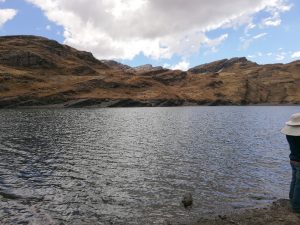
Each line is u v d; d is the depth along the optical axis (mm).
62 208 19422
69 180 25828
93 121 85438
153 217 18125
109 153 38250
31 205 19828
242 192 22828
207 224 16750
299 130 15117
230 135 56906
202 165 31703
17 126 68812
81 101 187750
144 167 30750
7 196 21406
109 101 198625
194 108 196125
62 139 49781
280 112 149875
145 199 21234
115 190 23203
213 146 43906
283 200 20000
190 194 20922
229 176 27328
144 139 50781
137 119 95312
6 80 192375
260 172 28750
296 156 15695
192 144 45750
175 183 25125
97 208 19516
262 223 16422
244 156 36594
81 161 33438
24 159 34156
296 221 16188
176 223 17125
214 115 120688
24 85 194875
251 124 81625
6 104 166750
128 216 18266
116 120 90188
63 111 137250
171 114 125188
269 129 68312
